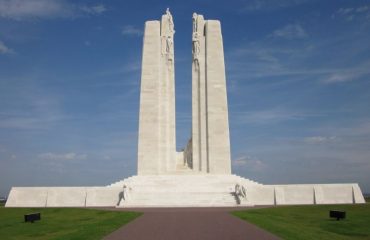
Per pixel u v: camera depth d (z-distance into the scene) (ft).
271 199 153.48
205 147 192.03
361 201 155.22
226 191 151.84
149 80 195.62
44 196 154.71
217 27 201.05
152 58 197.67
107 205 151.84
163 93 196.13
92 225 79.61
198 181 164.35
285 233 67.72
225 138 191.01
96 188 154.40
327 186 156.46
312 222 90.99
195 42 200.23
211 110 193.16
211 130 191.62
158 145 189.98
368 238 71.61
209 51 198.59
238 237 61.11
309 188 155.53
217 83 195.72
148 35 200.03
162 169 189.16
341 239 67.15
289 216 101.60
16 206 151.94
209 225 75.51
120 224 79.46
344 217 93.86
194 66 199.52
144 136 190.70
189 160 204.54
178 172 189.26
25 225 87.51
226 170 188.44
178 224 77.46
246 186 153.69
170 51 199.52
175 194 147.95
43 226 85.10
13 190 155.53
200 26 202.69
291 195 154.61
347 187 156.56
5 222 94.58
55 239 63.21
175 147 193.36
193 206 136.26
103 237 62.90
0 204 179.52
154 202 143.74
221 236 62.08
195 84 198.18
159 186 160.04
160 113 194.08
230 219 86.58
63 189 155.22
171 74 198.59
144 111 192.95
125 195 145.18
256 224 78.23
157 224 77.87
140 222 81.92
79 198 153.89
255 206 135.95
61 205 152.97
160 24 203.51
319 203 152.35
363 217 99.81
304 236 66.39
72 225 85.30
